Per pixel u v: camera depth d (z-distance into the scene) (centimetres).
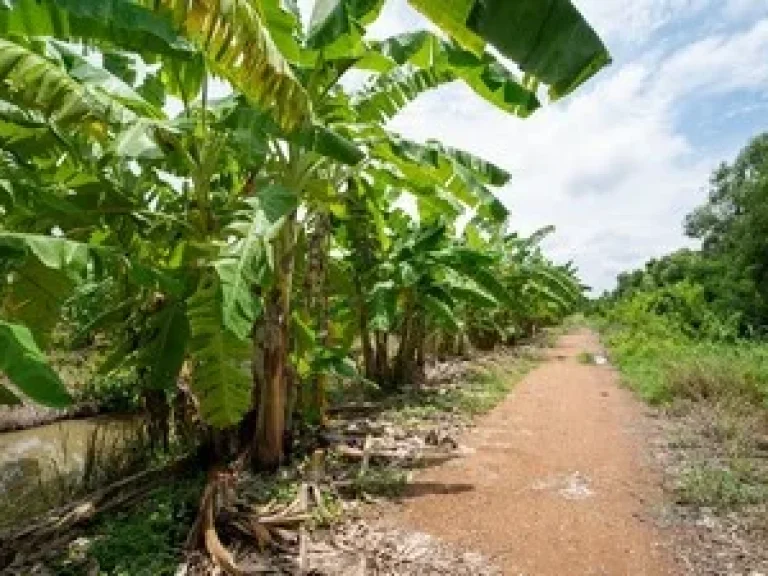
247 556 450
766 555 462
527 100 543
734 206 3444
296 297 748
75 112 420
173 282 480
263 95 371
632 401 1105
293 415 738
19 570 447
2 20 376
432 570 438
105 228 595
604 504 577
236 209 595
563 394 1190
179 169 587
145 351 611
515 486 627
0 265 439
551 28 270
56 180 582
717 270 2727
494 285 1091
